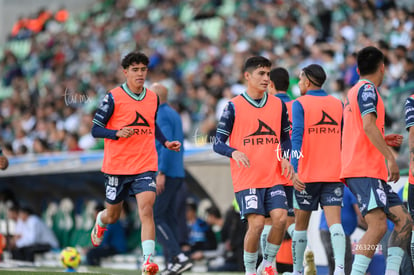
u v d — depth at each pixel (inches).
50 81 3769.7
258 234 887.7
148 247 922.1
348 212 1092.5
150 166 952.3
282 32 2908.5
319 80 979.9
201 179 1556.3
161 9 4109.3
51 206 1952.5
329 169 956.6
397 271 852.6
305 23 2775.6
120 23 4160.9
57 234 1935.3
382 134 860.6
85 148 2156.7
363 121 828.6
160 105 1190.3
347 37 2342.5
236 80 2458.2
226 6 3769.7
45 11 4731.8
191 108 2399.1
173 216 1214.3
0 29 5054.1
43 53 4170.8
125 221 1811.0
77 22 4547.2
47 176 1813.5
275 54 2477.9
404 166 1229.1
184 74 3021.7
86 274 1055.0
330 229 954.7
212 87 2429.9
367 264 834.2
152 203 941.8
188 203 1673.2
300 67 2166.6
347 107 868.0
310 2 2928.2
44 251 1796.3
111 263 1724.9
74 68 3811.5
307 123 967.0
